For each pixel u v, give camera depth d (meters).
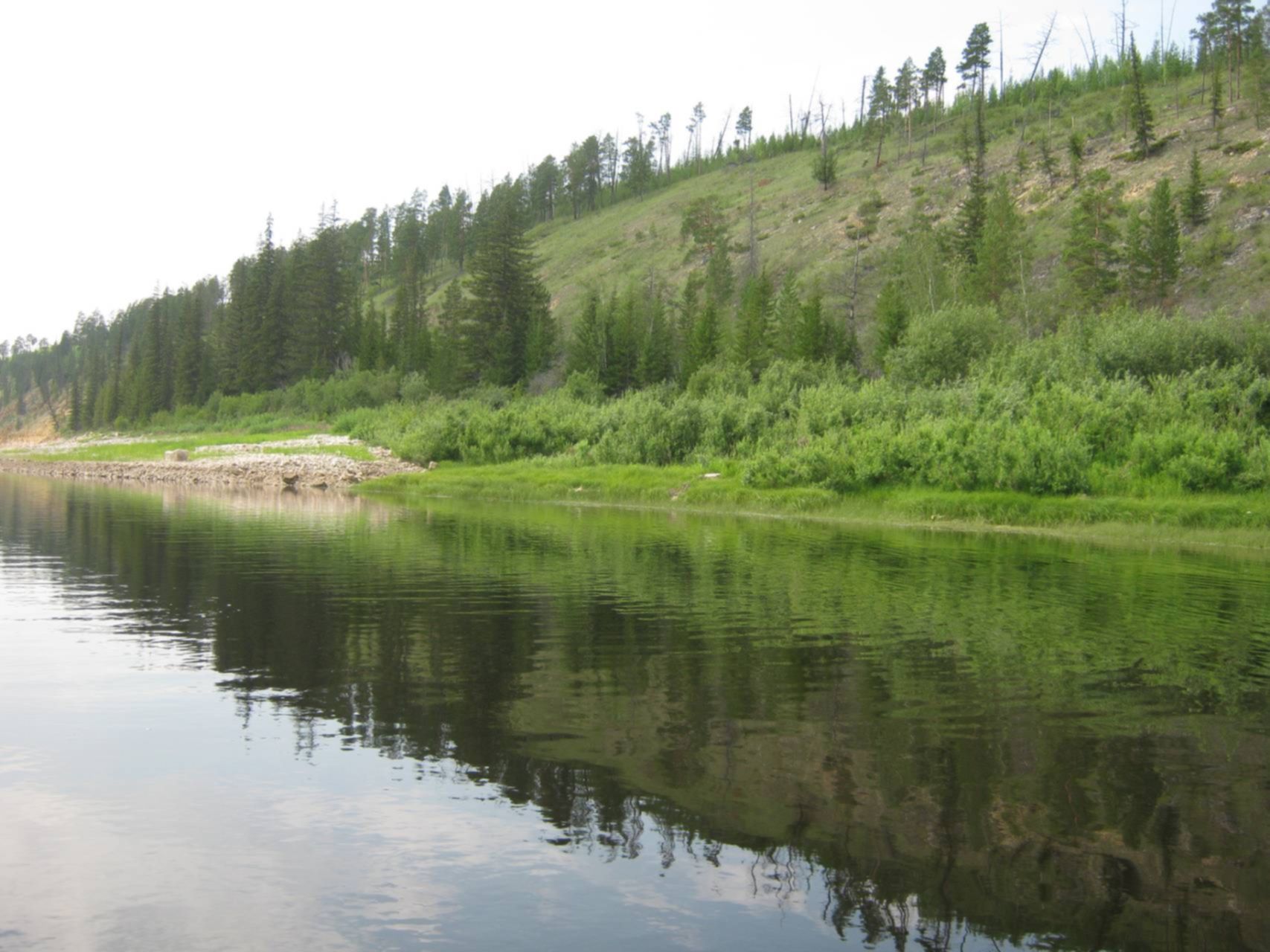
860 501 32.91
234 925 4.92
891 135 137.25
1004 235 67.06
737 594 15.04
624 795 6.63
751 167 154.38
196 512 29.70
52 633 11.56
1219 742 7.88
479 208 161.00
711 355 71.62
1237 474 28.58
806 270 98.88
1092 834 6.09
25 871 5.46
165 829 6.04
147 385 117.88
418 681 9.46
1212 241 68.19
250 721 8.12
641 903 5.22
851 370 58.72
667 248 130.00
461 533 24.58
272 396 99.44
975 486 31.69
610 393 78.88
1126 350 41.56
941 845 5.93
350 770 7.04
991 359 46.06
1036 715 8.58
